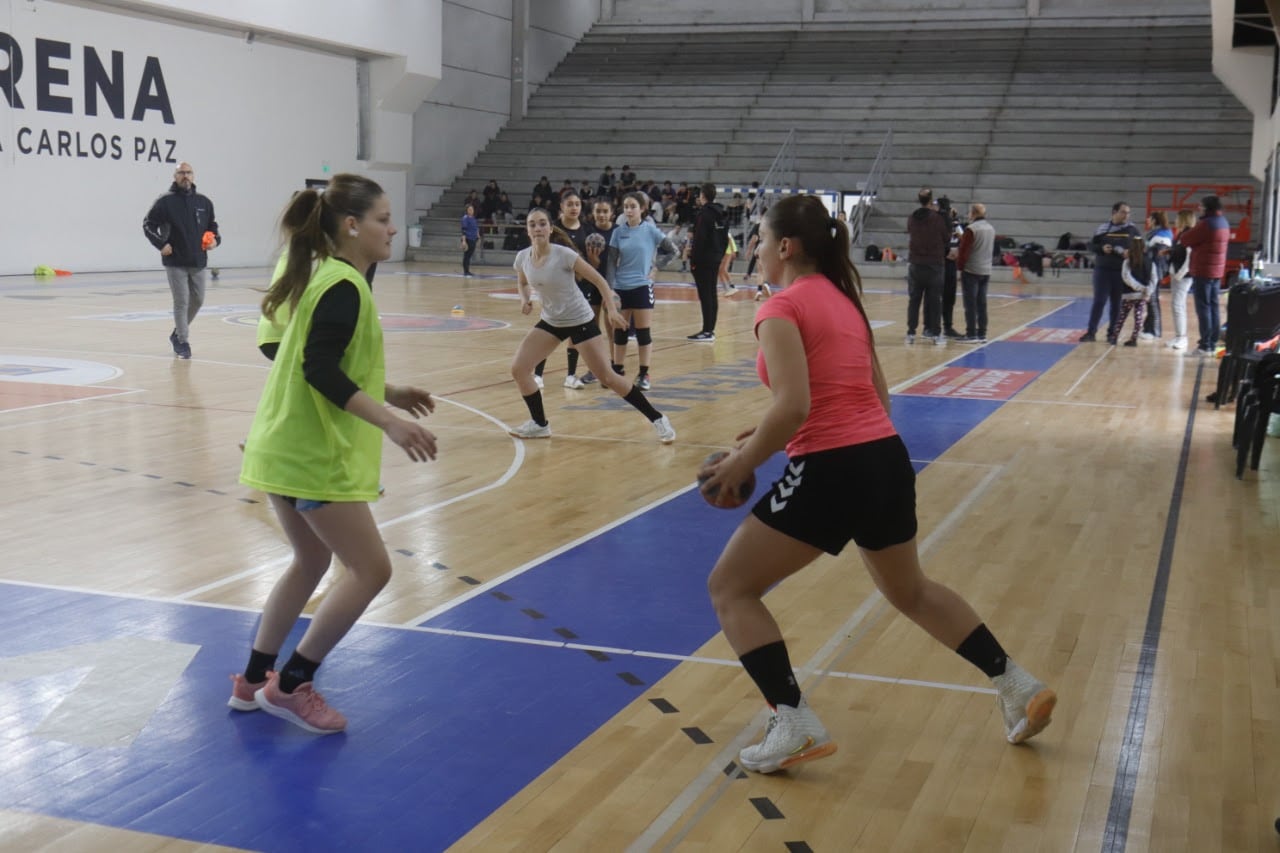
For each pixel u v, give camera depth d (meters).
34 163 22.39
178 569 5.43
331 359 3.47
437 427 9.13
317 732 3.76
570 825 3.22
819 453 3.39
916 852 3.11
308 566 3.83
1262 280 10.95
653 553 5.86
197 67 25.62
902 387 11.69
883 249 29.80
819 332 3.39
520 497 6.97
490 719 3.90
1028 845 3.16
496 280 25.97
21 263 22.41
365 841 3.11
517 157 35.47
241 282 23.61
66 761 3.55
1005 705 3.74
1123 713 4.03
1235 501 7.11
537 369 11.70
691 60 38.50
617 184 31.73
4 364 11.80
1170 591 5.38
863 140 34.09
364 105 30.80
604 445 8.54
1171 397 11.17
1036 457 8.34
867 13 38.47
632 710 3.99
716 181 34.19
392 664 4.36
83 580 5.25
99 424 8.81
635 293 11.02
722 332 16.56
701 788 3.45
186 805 3.29
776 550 3.46
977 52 36.47
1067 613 5.07
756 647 3.51
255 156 27.34
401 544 5.94
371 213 3.69
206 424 8.90
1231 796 3.44
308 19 27.41
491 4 35.75
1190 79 33.94
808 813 3.32
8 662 4.30
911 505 3.53
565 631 4.74
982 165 32.75
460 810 3.29
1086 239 30.58
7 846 3.06
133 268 24.72
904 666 4.43
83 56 23.11
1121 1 36.38
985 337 15.57
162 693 4.05
